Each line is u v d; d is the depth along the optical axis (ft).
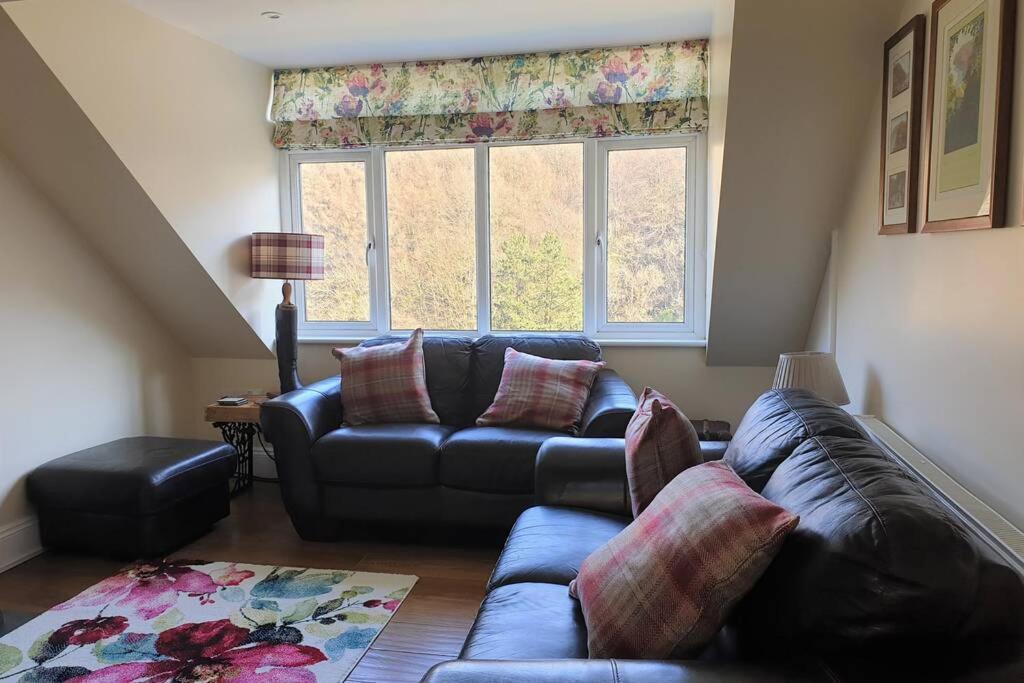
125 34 9.89
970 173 5.87
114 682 7.16
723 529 4.43
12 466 10.02
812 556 3.89
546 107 12.37
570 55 12.17
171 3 9.73
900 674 3.36
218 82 11.89
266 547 10.59
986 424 5.83
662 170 12.60
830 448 5.18
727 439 11.53
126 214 10.80
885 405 8.13
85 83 9.29
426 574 9.63
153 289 12.30
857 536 3.65
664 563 4.68
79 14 9.16
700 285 12.61
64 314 10.94
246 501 12.67
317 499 10.55
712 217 11.25
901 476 4.43
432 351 12.35
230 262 12.37
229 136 12.23
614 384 11.14
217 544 10.72
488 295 13.43
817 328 10.96
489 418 11.22
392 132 13.01
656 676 3.66
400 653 7.68
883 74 7.87
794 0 7.61
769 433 6.16
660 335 12.92
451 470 10.12
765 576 4.39
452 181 13.34
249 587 9.23
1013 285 5.38
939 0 6.43
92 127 9.51
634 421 7.32
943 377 6.63
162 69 10.61
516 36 11.40
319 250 12.88
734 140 9.05
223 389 14.02
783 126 8.82
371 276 13.78
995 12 5.42
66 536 10.20
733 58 8.22
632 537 5.30
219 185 12.00
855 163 9.10
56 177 10.30
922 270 7.08
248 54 12.41
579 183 12.91
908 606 3.37
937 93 6.48
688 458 6.61
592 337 13.10
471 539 10.63
